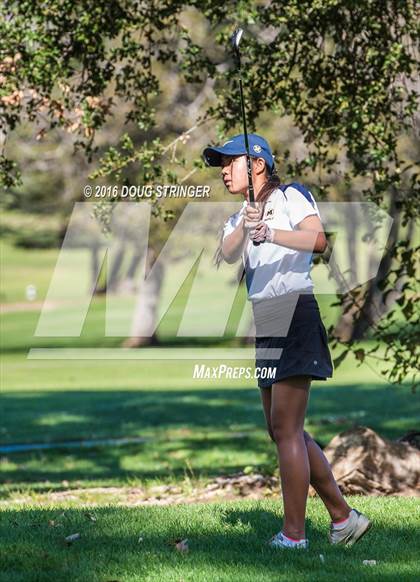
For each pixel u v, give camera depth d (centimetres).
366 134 2780
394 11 2691
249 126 2816
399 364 2827
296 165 2848
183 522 1730
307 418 5325
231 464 4212
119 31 2773
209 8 2736
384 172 2761
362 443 2600
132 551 1507
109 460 4431
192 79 2862
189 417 5772
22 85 2773
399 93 2689
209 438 4947
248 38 2733
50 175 9856
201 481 3078
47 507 2220
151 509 1902
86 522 1742
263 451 4512
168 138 6450
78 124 2812
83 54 2806
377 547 1526
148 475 3944
